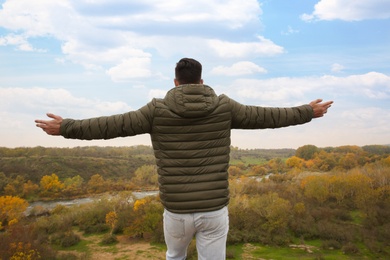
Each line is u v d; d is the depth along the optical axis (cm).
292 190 7056
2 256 3628
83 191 9250
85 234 5122
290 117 251
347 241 4312
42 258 3794
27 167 10356
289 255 3928
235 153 15450
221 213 235
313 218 5069
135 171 11456
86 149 14062
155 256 4025
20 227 4681
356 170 7694
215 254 241
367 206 5334
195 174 227
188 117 222
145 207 5259
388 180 6350
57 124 228
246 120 243
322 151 12194
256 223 4850
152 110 227
